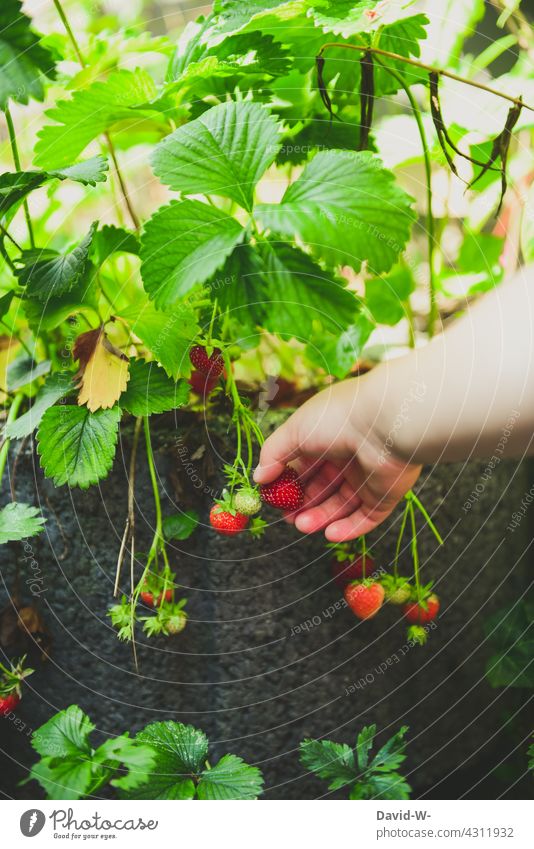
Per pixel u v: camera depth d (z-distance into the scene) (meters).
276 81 0.71
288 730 0.74
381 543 0.73
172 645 0.72
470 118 0.80
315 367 0.79
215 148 0.61
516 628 0.78
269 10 0.62
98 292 0.73
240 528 0.67
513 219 0.81
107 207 0.84
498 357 0.57
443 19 0.80
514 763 0.79
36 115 0.82
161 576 0.70
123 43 0.73
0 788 0.75
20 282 0.65
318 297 0.63
